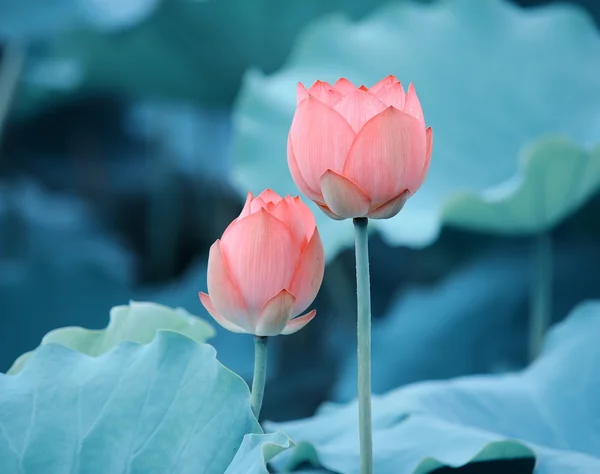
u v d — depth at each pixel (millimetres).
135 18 6906
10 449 2955
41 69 8234
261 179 5203
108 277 6797
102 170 9930
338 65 5699
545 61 5660
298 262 2910
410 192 2885
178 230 9859
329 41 5758
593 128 5367
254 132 5352
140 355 3010
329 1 6914
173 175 9773
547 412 3338
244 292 2912
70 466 2951
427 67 5676
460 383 3389
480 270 6469
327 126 2877
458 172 5234
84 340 3111
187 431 2959
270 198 2953
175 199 9797
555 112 5508
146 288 9422
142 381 2990
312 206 4723
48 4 6973
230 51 7418
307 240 2924
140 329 3119
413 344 6059
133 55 7492
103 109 9641
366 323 2885
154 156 10195
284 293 2900
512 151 5363
